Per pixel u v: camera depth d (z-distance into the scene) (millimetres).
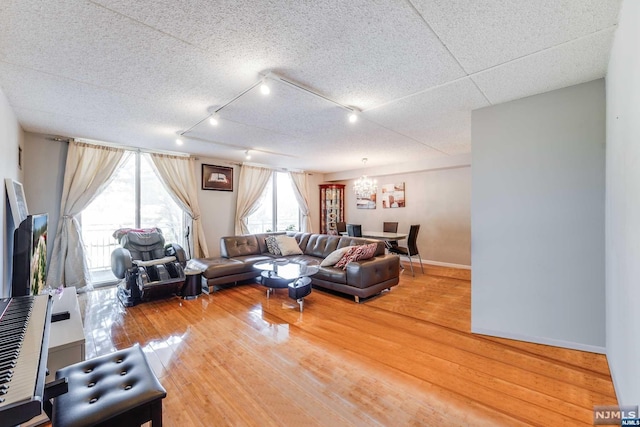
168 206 5031
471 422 1517
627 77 1399
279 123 3316
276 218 6898
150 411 1132
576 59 1891
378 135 3879
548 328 2367
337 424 1510
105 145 4219
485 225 2645
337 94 2467
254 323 2869
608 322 2041
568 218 2277
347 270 3639
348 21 1515
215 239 5590
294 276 3291
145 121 3232
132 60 1912
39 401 700
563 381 1864
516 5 1393
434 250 5945
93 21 1501
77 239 3922
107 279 4355
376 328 2758
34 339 996
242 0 1348
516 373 1967
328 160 5859
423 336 2582
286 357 2205
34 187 3721
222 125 3389
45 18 1467
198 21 1508
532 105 2438
